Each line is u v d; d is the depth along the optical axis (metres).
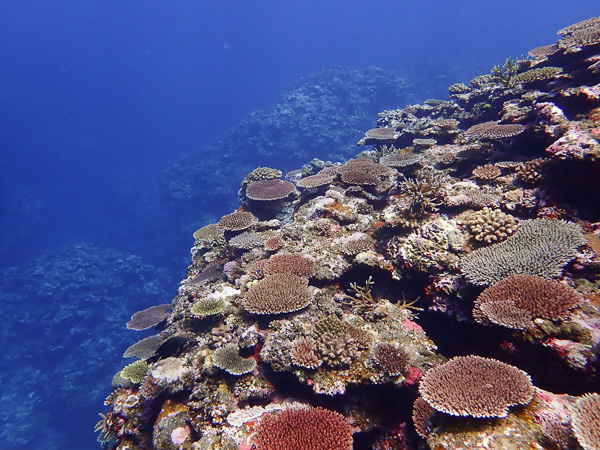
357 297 6.98
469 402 3.66
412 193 7.39
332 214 8.99
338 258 7.49
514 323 4.26
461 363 4.21
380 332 5.70
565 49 10.84
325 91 43.03
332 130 38.47
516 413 3.61
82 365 24.36
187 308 8.05
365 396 5.16
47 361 24.64
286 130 39.06
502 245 5.56
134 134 105.06
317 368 5.20
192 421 5.46
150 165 84.00
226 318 6.92
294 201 12.34
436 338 6.12
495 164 8.52
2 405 22.09
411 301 6.57
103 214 52.97
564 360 3.94
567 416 3.43
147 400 6.50
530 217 6.52
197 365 6.14
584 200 6.17
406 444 4.77
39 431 21.22
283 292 6.51
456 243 6.16
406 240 6.64
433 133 12.43
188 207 40.22
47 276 30.25
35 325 26.44
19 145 71.62
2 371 24.00
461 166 9.62
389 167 11.03
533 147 8.62
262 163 38.91
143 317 10.43
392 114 18.23
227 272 9.13
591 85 8.98
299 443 4.10
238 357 5.86
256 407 5.35
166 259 38.44
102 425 8.24
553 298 4.30
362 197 9.81
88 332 26.50
